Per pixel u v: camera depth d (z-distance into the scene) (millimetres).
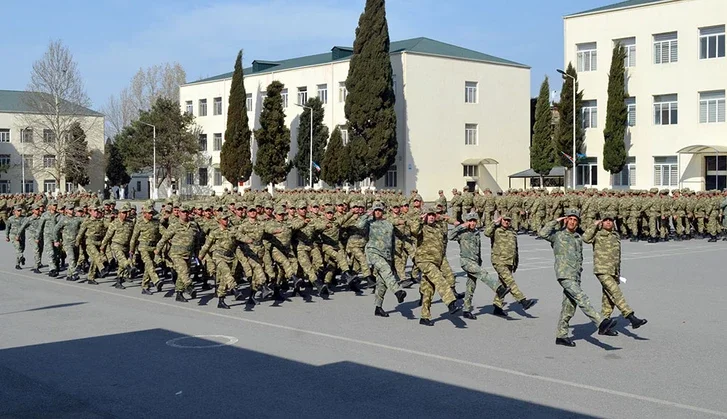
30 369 8992
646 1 47625
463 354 9648
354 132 52156
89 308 13633
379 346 10156
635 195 29984
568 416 6980
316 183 59031
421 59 55219
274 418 6992
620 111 45625
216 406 7395
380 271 12438
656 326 11578
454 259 22516
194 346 10219
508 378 8406
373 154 50812
